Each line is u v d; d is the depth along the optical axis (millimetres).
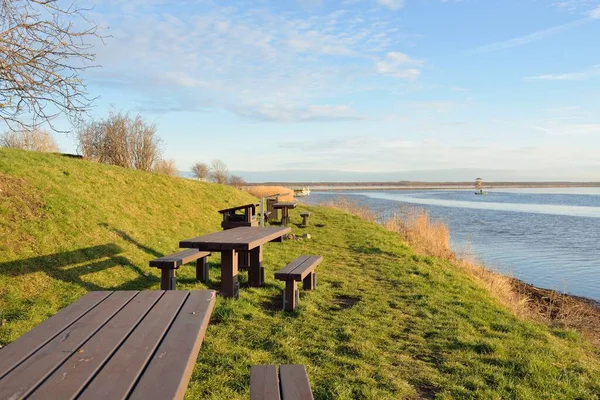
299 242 13164
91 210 9727
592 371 4996
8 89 5258
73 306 3307
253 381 3119
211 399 3832
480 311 7125
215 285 7715
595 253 20266
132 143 22438
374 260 10961
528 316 8609
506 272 15914
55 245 7602
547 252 20453
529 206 58281
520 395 4262
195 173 49062
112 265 7754
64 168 11633
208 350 4844
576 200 78062
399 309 7027
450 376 4652
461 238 25094
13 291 5984
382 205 54219
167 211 12984
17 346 2486
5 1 5199
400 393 4195
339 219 19781
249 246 6348
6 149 11445
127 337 2635
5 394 1908
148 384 2016
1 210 7750
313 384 4238
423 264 10836
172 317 3033
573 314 9945
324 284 8344
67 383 2020
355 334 5648
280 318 6102
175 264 6543
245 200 18750
